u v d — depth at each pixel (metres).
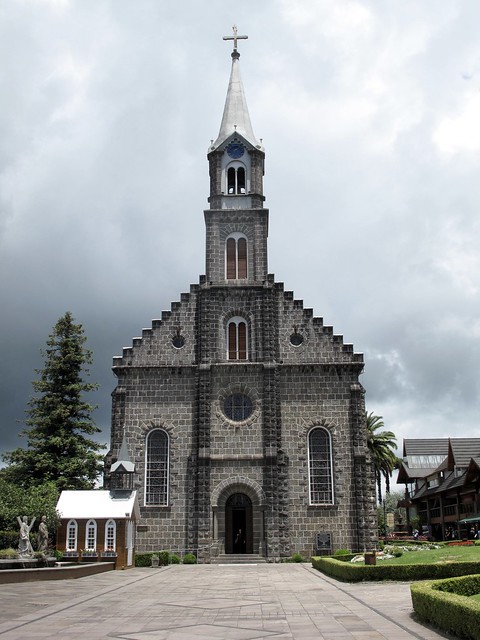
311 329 55.91
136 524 49.62
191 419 54.16
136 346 55.91
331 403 54.19
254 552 51.12
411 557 39.09
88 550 44.31
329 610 22.75
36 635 18.20
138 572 42.12
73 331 64.75
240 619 21.08
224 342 56.06
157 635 18.11
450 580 22.28
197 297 57.12
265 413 53.47
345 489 52.28
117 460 51.38
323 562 40.22
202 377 54.31
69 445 60.50
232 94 65.00
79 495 46.78
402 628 18.62
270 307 56.12
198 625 19.94
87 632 18.73
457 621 16.66
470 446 76.88
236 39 68.31
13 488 50.97
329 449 53.41
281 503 51.84
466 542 51.19
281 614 22.05
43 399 62.62
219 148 61.44
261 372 54.78
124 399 54.53
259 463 52.62
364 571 32.12
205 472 52.19
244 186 61.41
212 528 51.34
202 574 40.12
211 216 59.47
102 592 29.86
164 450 53.78
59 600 26.78
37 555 39.19
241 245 59.00
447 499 85.19
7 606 24.86
